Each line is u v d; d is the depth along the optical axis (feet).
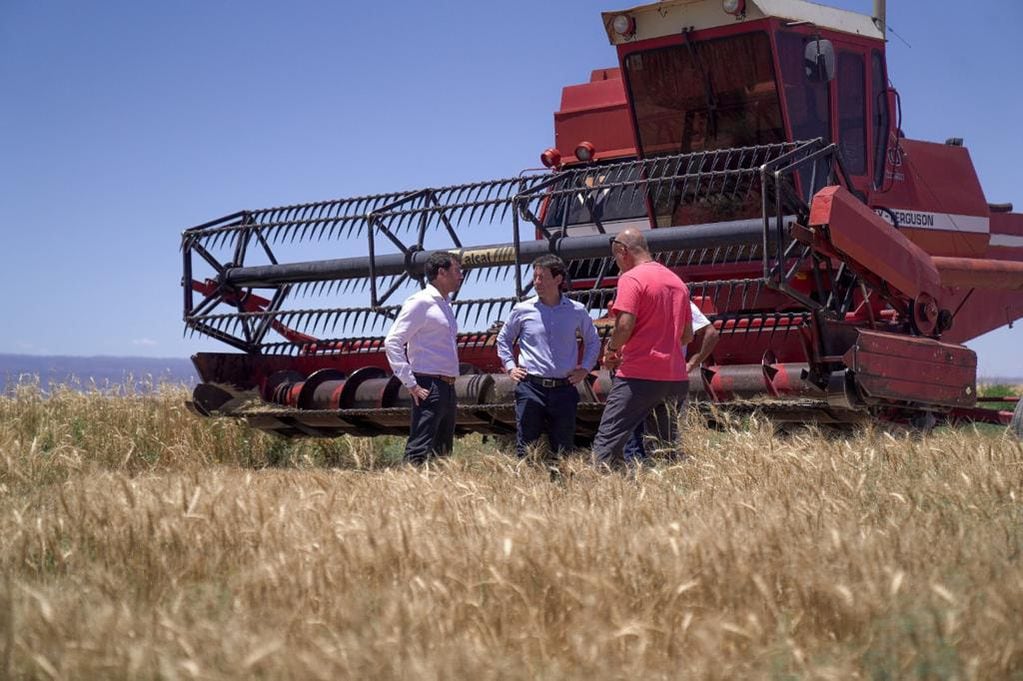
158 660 10.28
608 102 40.65
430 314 27.71
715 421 29.32
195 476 19.36
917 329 31.48
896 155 38.47
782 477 20.53
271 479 21.61
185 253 37.81
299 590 13.19
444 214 34.22
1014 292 41.47
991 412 35.94
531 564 13.42
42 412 38.55
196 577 14.67
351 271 35.86
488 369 35.32
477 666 10.21
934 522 15.90
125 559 15.24
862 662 11.07
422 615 11.56
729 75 35.09
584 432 32.32
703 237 30.30
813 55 33.94
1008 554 14.20
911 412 31.65
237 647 10.42
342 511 17.63
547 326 27.63
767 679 10.57
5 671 10.36
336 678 10.00
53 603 11.94
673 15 35.50
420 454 27.71
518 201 32.81
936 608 11.59
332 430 35.96
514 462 21.74
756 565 13.29
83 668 10.22
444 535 15.74
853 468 20.70
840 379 28.09
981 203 41.29
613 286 35.76
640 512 16.89
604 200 38.81
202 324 37.37
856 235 29.09
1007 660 10.48
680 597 12.54
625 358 24.48
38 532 16.28
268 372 37.65
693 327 26.68
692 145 36.04
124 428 37.86
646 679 10.38
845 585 12.06
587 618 11.41
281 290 38.70
